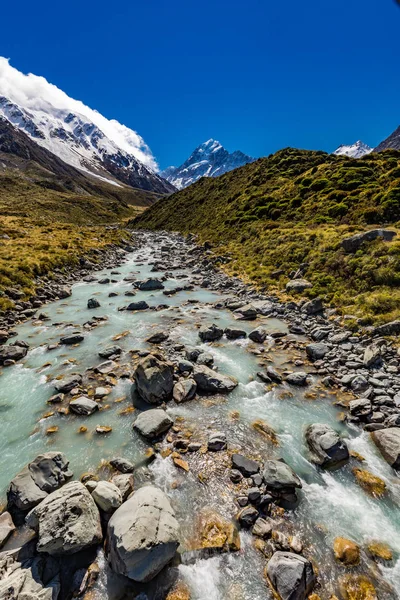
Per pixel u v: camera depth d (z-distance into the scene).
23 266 25.92
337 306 18.64
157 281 26.58
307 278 23.27
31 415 10.00
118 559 5.36
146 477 7.60
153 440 8.81
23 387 11.57
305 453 8.40
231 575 5.56
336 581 5.48
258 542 6.10
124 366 12.90
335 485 7.45
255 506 6.80
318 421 9.62
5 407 10.42
